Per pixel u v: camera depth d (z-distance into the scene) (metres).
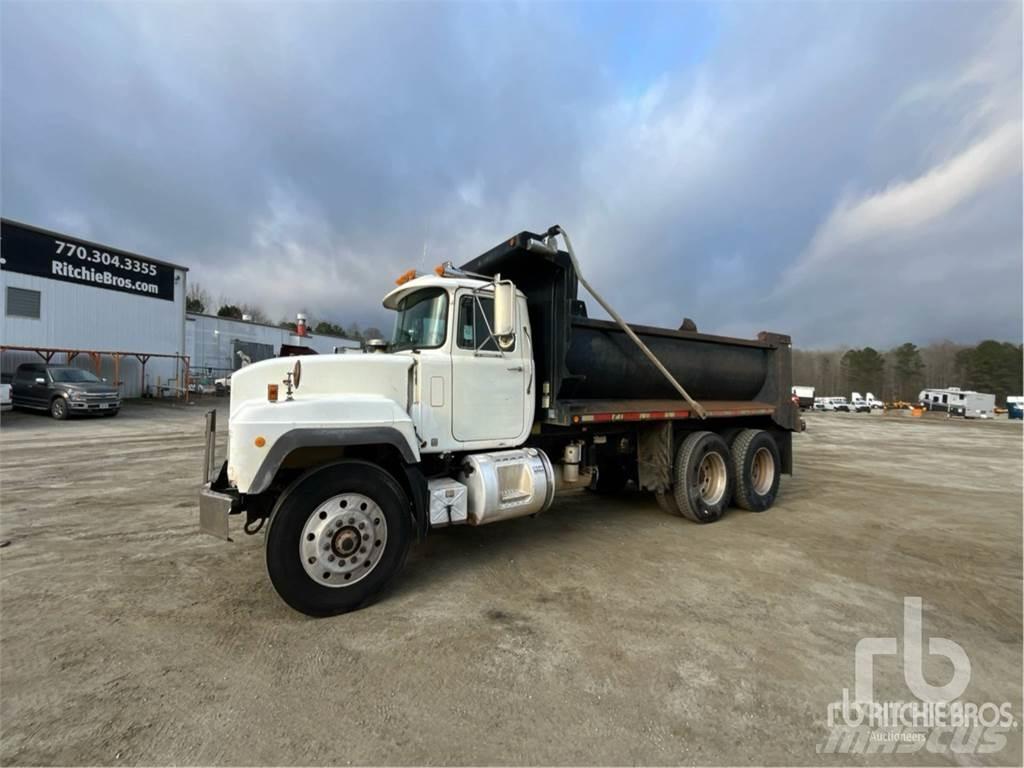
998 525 6.02
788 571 4.32
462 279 4.52
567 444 5.47
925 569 4.43
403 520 3.66
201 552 4.52
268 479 3.22
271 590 3.75
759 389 7.38
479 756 2.10
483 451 4.60
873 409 65.44
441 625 3.25
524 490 4.53
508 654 2.91
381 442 3.61
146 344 24.84
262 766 2.02
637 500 7.18
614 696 2.52
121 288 23.75
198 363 30.41
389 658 2.85
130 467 8.66
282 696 2.49
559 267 4.96
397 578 4.07
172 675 2.65
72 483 7.39
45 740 2.14
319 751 2.11
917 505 7.14
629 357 5.67
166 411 19.95
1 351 19.94
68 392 16.28
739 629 3.25
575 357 5.20
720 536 5.38
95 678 2.61
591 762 2.07
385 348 4.74
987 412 54.09
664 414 5.84
